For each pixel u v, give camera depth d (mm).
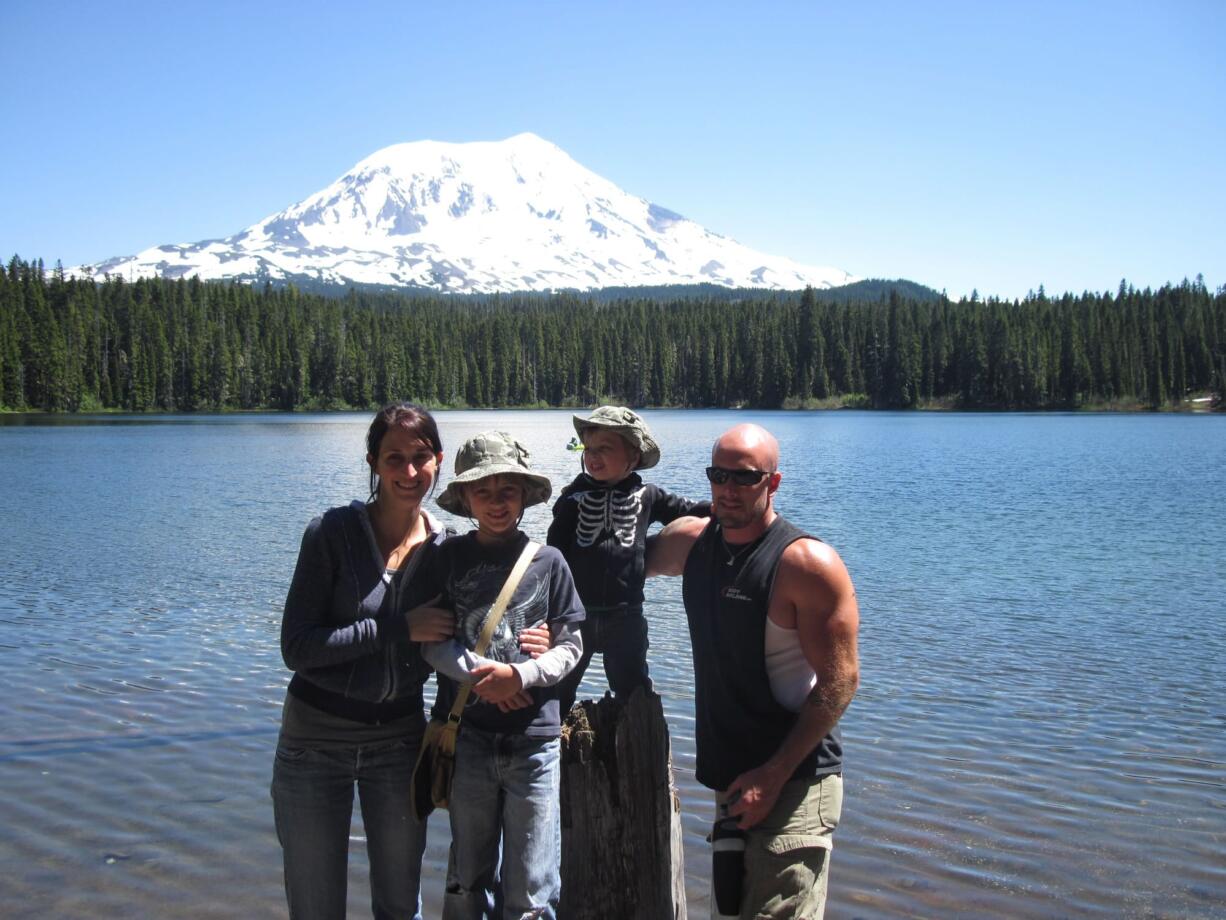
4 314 106125
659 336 149625
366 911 5074
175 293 131125
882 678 9539
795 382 138875
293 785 3730
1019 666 10008
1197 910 5250
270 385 125250
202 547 17922
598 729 3750
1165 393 119125
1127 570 15977
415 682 3811
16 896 5152
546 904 3797
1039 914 5176
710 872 5629
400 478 3750
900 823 6227
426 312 199000
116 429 75250
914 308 142125
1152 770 7152
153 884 5301
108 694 8609
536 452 49125
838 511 24625
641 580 4680
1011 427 81688
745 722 3771
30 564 15961
